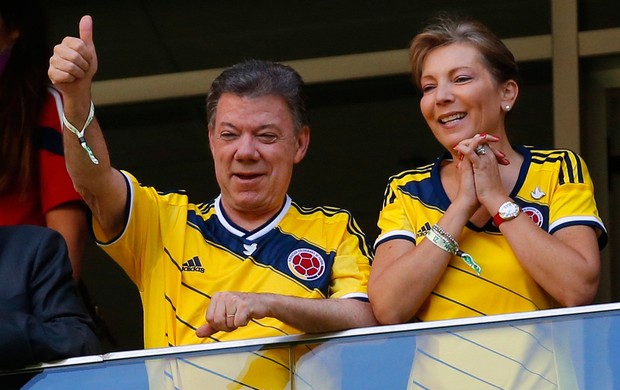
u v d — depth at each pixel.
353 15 18.30
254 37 18.45
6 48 12.52
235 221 11.16
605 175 17.44
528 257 10.52
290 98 11.31
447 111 11.12
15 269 10.40
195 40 18.48
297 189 18.00
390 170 17.97
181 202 11.29
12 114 12.31
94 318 12.23
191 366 10.14
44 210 12.23
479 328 10.09
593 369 9.97
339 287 10.89
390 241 10.91
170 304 10.84
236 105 11.17
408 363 10.07
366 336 10.15
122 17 18.50
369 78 18.12
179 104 18.45
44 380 10.15
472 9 17.97
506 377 10.00
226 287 10.84
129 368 10.16
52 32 18.45
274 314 10.04
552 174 11.04
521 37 17.78
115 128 18.45
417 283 10.52
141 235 11.07
